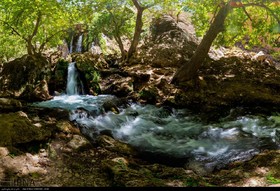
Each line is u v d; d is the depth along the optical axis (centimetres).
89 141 829
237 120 1102
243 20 1512
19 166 617
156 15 1911
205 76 1412
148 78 1428
